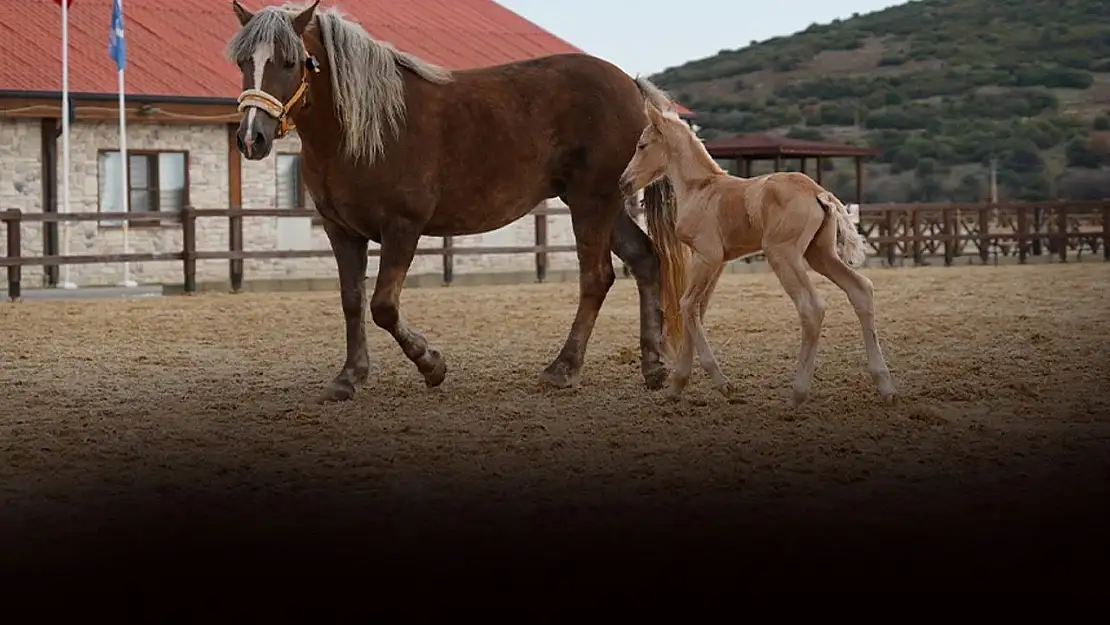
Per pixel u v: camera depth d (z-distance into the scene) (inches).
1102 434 314.2
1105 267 1048.2
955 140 2918.3
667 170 367.6
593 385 402.6
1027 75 3341.5
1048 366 429.4
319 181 371.6
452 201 381.4
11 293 750.5
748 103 3535.9
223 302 719.1
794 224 338.6
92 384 416.2
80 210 883.4
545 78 394.3
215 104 912.3
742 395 373.7
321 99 361.4
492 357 472.7
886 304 674.8
